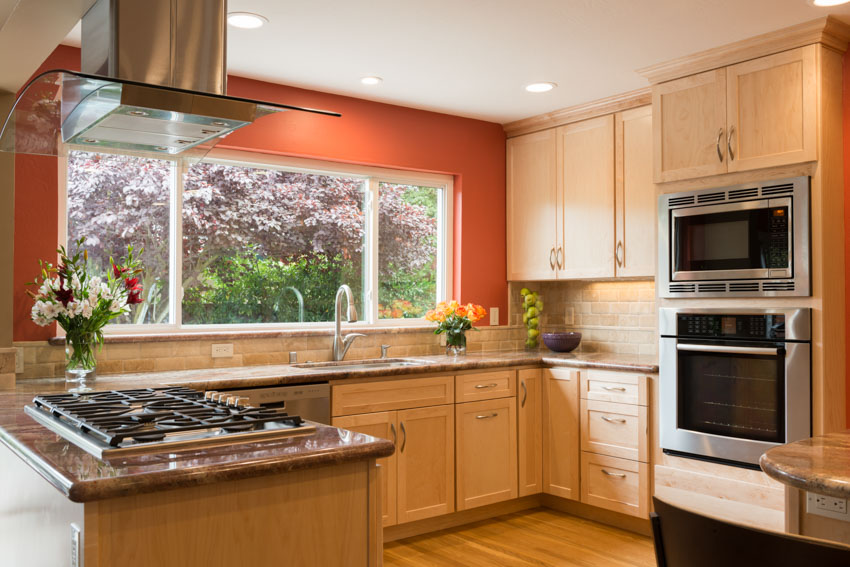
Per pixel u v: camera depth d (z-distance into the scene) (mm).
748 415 3418
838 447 1832
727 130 3527
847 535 1879
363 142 4375
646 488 3818
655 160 3834
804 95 3256
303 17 3098
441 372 3885
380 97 4352
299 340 4105
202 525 1587
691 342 3646
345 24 3178
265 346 3980
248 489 1653
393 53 3555
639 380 3855
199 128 2287
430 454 3836
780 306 3344
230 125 2248
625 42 3426
